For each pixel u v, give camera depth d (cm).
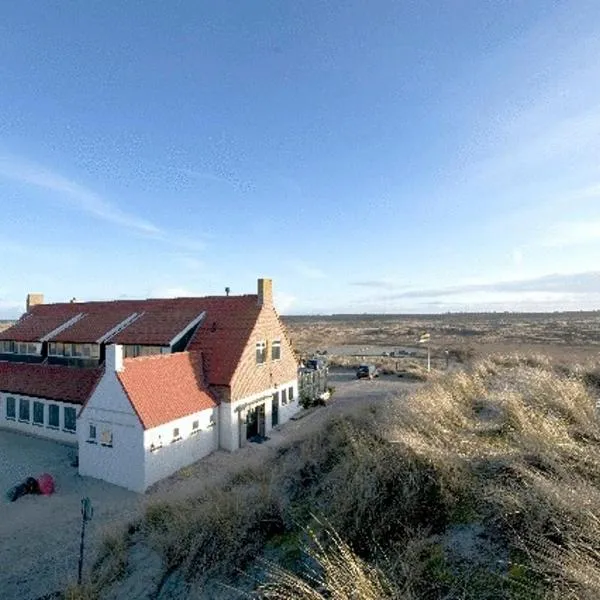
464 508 596
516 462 629
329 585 484
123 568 873
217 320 2547
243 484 1120
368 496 675
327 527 673
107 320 2817
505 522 539
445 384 1263
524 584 440
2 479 1841
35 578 1061
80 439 1908
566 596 399
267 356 2556
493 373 1620
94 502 1612
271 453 1487
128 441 1770
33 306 3412
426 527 593
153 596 744
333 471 868
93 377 2361
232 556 741
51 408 2367
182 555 809
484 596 445
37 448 2223
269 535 771
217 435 2178
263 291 2566
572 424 805
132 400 1786
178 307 2752
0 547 1280
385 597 468
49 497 1661
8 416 2547
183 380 2127
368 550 601
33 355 2808
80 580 925
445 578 486
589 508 479
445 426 869
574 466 596
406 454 718
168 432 1858
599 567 412
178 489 1677
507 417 873
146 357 2038
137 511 1364
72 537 1303
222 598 657
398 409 998
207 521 846
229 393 2180
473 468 671
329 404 3069
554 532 488
